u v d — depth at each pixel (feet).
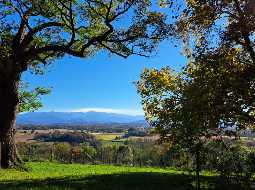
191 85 75.25
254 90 77.92
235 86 77.36
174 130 61.77
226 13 90.43
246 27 85.20
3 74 118.73
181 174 107.45
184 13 95.35
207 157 59.11
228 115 73.41
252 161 56.80
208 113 68.64
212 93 76.13
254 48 86.33
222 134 67.82
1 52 112.78
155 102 106.52
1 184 78.28
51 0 111.45
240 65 86.07
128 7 110.63
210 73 81.92
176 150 61.11
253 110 76.84
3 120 121.19
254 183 58.23
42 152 220.02
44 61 124.77
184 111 63.05
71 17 112.37
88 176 99.14
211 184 74.49
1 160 120.47
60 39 127.75
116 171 125.08
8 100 121.29
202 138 60.80
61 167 143.74
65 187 73.92
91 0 114.01
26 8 111.45
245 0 85.25
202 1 90.12
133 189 74.64
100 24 127.85
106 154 218.59
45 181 86.02
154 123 68.44
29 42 118.42
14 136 124.06
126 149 212.84
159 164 164.76
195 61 85.92
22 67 120.67
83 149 222.48
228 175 58.13
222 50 87.30
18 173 113.09
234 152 58.13
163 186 79.66
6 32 115.24
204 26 91.45
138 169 138.92
